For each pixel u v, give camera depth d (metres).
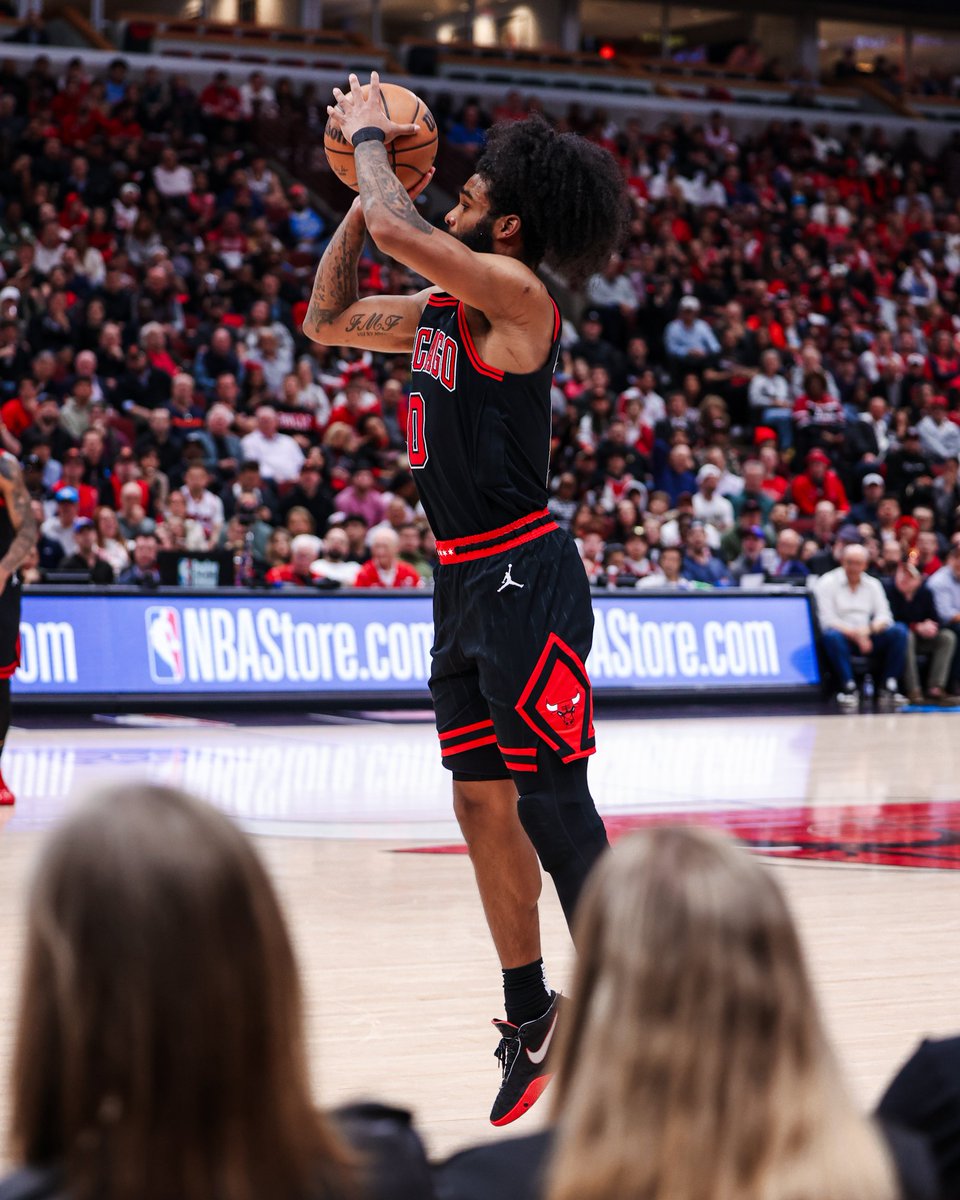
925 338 44.97
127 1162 2.48
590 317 38.88
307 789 17.02
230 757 19.39
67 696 23.28
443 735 7.43
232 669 24.33
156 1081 2.48
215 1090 2.51
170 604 24.12
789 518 32.97
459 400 7.04
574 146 7.16
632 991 2.68
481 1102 7.46
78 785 16.84
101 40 46.22
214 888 2.50
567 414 34.59
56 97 40.91
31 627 23.25
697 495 31.83
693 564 29.45
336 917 11.18
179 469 29.22
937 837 14.72
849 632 27.97
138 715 23.58
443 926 10.97
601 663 26.45
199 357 32.88
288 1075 2.58
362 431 31.39
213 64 45.69
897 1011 8.98
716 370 39.34
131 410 30.56
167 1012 2.46
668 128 49.84
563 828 6.93
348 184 7.55
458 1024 8.69
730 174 48.56
